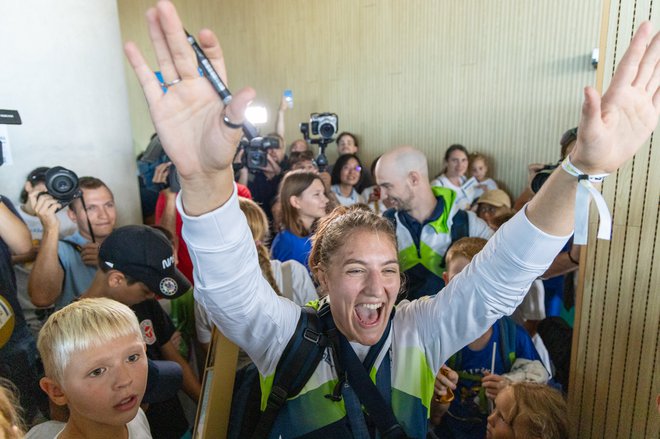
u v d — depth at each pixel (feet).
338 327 3.09
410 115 16.84
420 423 3.08
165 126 2.21
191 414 6.05
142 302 5.43
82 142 7.95
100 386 3.26
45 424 3.69
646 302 4.80
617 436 5.19
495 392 4.82
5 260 5.35
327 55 18.38
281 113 17.03
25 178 7.40
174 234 8.02
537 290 7.22
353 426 2.90
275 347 3.09
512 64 14.56
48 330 3.35
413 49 16.34
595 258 5.08
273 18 19.48
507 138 15.02
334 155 18.80
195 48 2.20
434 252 6.75
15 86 7.18
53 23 7.43
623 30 4.50
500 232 2.97
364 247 2.93
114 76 8.45
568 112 13.82
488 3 14.64
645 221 4.68
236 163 12.22
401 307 3.55
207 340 6.23
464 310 3.09
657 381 4.83
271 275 6.00
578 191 2.45
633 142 2.35
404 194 6.86
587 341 5.29
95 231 7.04
